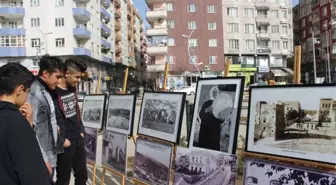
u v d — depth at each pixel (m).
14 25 54.84
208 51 65.19
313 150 3.22
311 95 3.29
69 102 5.27
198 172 4.32
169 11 65.19
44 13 54.75
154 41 64.44
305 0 87.25
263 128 3.68
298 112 3.38
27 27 54.56
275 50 70.69
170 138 4.81
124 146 5.73
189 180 4.43
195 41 65.06
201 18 65.31
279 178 3.45
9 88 2.63
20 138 2.39
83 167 5.63
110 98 6.55
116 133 6.04
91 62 62.44
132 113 5.70
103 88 62.81
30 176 2.34
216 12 65.44
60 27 54.91
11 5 54.62
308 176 3.22
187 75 63.94
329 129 3.12
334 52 70.44
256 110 3.78
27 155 2.37
